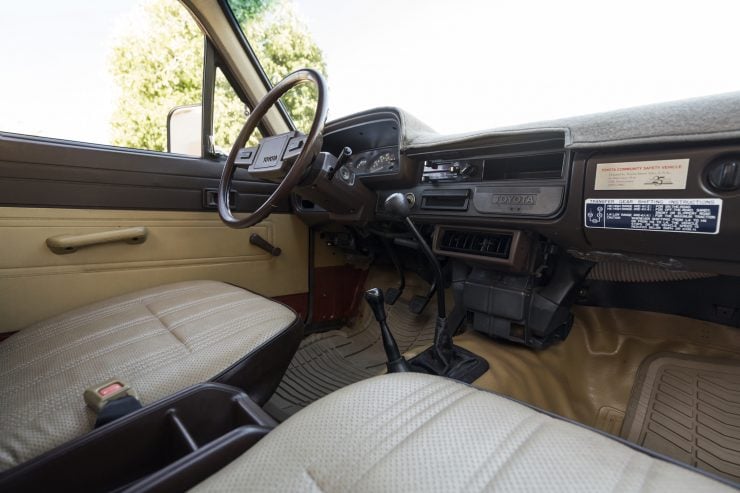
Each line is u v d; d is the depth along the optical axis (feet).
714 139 2.12
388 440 1.46
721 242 2.28
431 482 1.26
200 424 2.23
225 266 5.24
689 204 2.31
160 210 4.65
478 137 3.33
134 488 1.46
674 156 2.33
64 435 1.93
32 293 3.87
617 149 2.57
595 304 4.08
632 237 2.66
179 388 2.37
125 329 2.89
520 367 3.68
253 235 5.43
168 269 4.75
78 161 4.07
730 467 2.92
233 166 4.36
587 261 3.58
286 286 5.92
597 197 2.72
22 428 1.90
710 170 2.22
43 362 2.44
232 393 2.36
